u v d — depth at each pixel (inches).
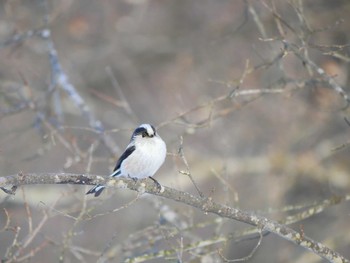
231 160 701.3
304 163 679.1
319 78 489.4
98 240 679.1
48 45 629.9
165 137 748.0
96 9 808.9
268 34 662.5
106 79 818.2
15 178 323.6
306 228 676.1
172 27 822.5
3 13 744.3
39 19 730.2
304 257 599.5
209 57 766.5
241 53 746.8
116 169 439.5
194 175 698.2
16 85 713.0
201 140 715.4
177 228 423.2
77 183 339.6
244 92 482.3
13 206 660.1
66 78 625.6
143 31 828.0
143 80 813.9
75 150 553.0
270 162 691.4
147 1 813.9
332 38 667.4
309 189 698.8
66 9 750.5
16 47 645.9
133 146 427.5
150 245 454.9
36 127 586.2
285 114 712.4
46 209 485.4
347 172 685.3
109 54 815.7
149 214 687.7
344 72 619.5
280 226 365.1
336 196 462.3
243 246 676.7
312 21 667.4
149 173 429.1
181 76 765.9
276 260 661.3
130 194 682.8
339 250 675.4
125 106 572.1
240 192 697.0
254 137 721.0
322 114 689.6
